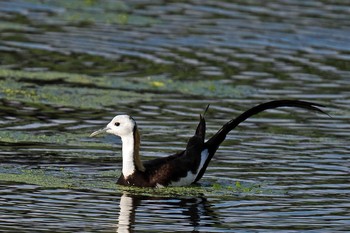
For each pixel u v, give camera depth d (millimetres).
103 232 12477
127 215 13234
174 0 28891
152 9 27875
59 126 17875
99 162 15906
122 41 24625
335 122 18828
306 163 16062
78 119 18422
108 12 27484
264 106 15484
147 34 25234
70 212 13312
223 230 12742
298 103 15367
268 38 25000
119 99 20031
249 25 26094
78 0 28891
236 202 14047
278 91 20969
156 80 21594
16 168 15297
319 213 13539
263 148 16891
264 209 13688
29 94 20047
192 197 14250
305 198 14234
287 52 23969
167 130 17875
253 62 23125
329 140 17516
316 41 24859
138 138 14750
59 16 26953
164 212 13484
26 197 13906
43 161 15734
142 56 23453
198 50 24016
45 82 21047
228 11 27500
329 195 14398
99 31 25500
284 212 13562
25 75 21516
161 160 15023
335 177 15305
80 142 16953
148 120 18531
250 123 18672
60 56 23234
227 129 15484
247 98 20422
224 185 14891
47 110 18953
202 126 15539
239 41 24719
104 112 18984
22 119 18219
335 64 23141
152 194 14352
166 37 25016
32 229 12508
